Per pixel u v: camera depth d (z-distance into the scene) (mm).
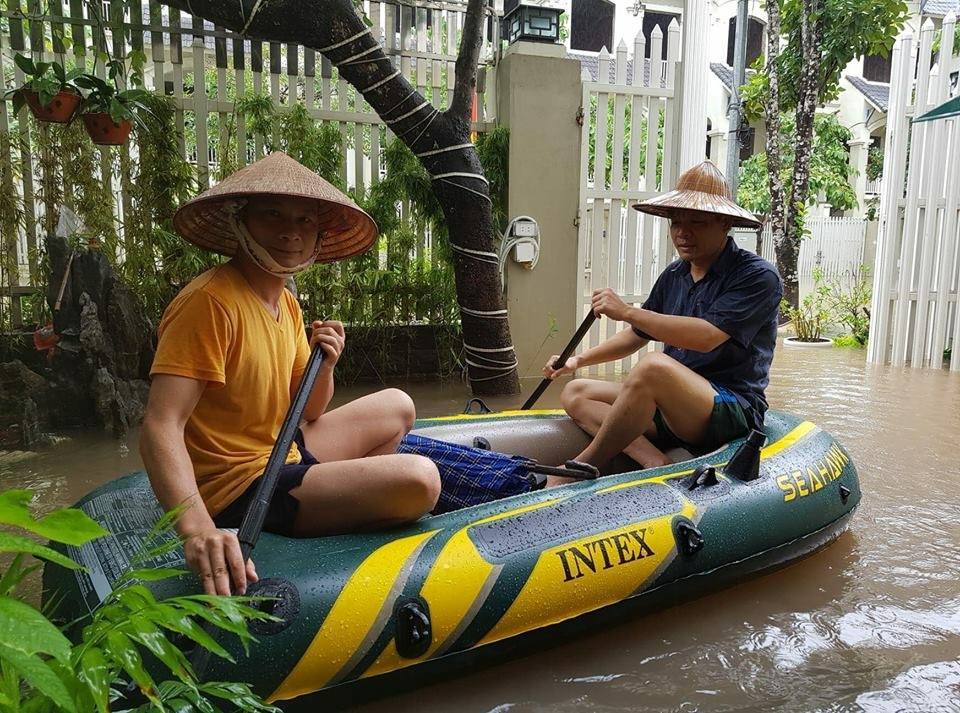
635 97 6078
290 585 1769
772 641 2266
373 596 1825
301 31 4492
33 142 4797
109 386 4180
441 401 5156
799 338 8500
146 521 2014
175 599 909
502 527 2123
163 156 5020
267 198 1841
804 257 11164
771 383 5961
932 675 2100
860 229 11289
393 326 5762
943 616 2420
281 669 1704
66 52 5199
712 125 14148
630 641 2258
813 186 12797
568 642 2234
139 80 4949
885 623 2373
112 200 4953
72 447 3957
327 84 5512
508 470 2461
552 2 5664
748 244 10258
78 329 4281
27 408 3979
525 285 5855
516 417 3285
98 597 1687
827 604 2490
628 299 6359
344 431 2334
